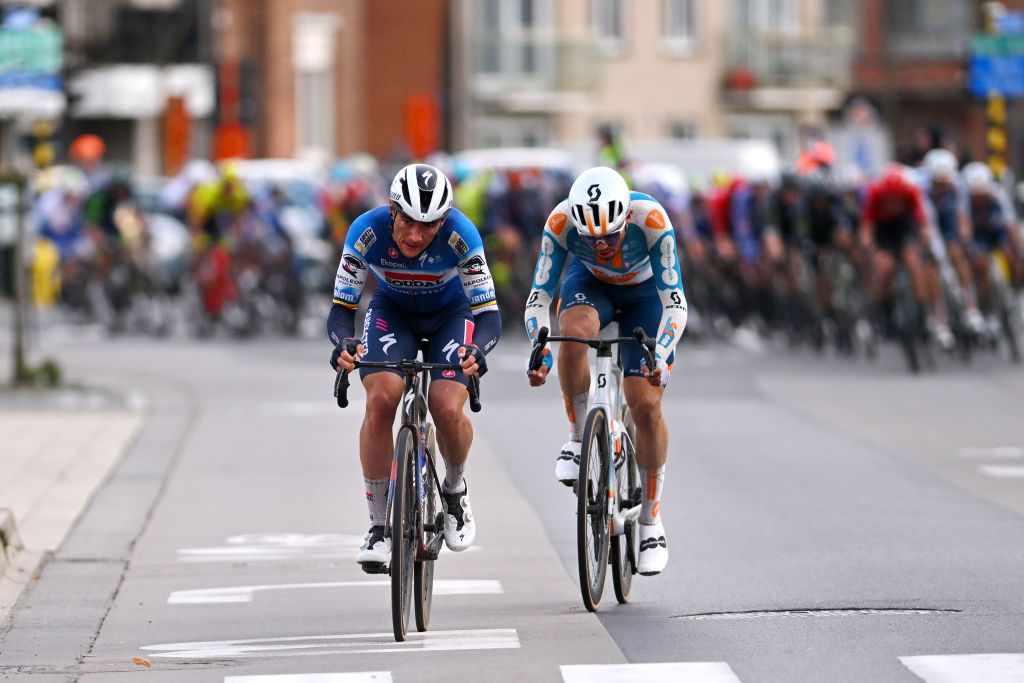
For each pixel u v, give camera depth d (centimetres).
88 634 2727
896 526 3500
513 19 16350
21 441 4884
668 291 2866
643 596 2912
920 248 6419
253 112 11025
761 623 2667
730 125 16912
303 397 5888
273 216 8469
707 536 3422
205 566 3256
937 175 6638
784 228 7275
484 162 11919
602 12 16600
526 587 3017
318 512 3800
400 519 2538
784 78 16838
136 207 10375
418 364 2644
